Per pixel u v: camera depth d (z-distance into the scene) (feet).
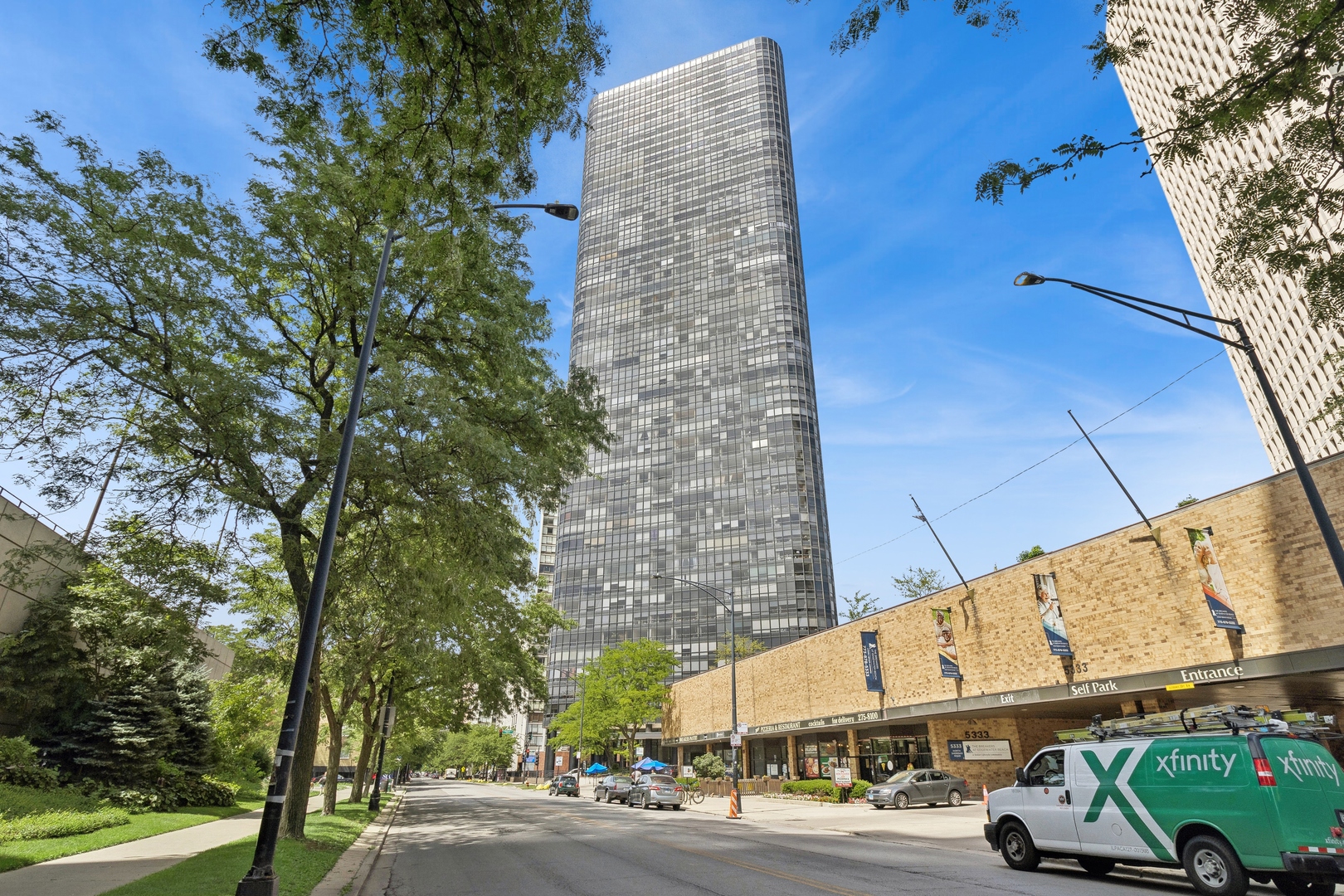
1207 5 29.40
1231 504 58.59
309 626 29.86
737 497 382.83
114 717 77.30
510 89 25.89
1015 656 78.69
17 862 38.47
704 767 156.87
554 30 25.71
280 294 56.95
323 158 52.80
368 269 54.29
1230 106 27.76
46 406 43.91
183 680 89.76
